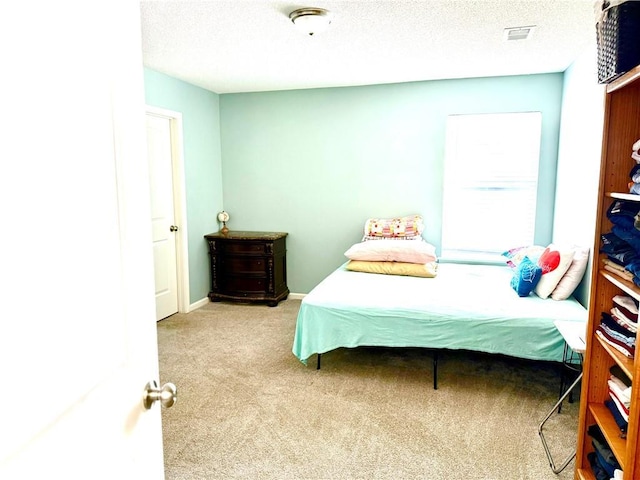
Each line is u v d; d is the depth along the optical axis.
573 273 2.96
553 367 3.13
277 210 4.91
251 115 4.82
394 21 2.68
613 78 1.53
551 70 3.84
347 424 2.38
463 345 2.74
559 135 3.95
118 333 0.79
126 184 0.81
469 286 3.35
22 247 0.56
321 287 3.33
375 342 2.88
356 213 4.66
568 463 2.03
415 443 2.21
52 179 0.62
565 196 3.68
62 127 0.64
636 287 1.45
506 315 2.70
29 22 0.57
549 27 2.77
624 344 1.56
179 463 2.05
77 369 0.68
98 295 0.73
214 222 4.92
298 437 2.26
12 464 0.55
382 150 4.49
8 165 0.54
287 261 4.96
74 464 0.67
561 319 2.62
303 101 4.64
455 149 4.28
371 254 3.91
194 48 3.20
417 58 3.46
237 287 4.70
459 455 2.11
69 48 0.65
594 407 1.78
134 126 0.83
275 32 2.87
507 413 2.50
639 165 1.58
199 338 3.70
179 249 4.37
